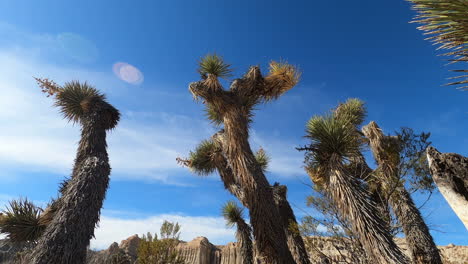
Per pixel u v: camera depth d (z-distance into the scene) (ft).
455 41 6.02
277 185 29.96
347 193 15.29
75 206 17.78
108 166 21.86
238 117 24.32
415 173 18.38
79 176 19.58
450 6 5.71
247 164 22.43
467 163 10.28
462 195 9.78
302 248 23.95
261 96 28.55
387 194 20.01
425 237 19.63
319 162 17.63
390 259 12.62
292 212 27.40
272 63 29.22
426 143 18.25
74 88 25.94
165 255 26.58
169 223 28.86
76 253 16.37
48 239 16.01
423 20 6.30
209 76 24.76
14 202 23.22
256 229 20.63
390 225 19.43
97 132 23.22
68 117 26.14
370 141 23.32
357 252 17.83
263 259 19.58
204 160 32.01
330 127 17.40
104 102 25.38
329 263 18.70
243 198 27.50
